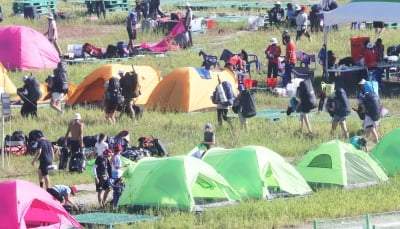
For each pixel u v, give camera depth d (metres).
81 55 157.25
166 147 106.06
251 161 88.00
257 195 86.81
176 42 164.12
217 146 106.88
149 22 176.12
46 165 90.56
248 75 145.75
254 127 114.56
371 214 79.94
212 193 85.50
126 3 199.38
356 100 133.12
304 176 92.44
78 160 98.12
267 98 133.50
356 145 99.19
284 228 77.38
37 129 113.69
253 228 76.94
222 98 113.88
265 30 178.00
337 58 156.50
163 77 140.75
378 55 141.00
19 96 121.50
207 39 172.88
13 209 76.25
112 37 173.50
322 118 119.56
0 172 98.19
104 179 85.38
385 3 138.25
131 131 112.88
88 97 129.75
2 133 109.00
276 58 142.25
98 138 89.94
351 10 139.50
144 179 84.44
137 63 154.12
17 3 194.50
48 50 151.88
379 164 95.81
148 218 79.50
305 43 164.25
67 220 78.00
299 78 139.75
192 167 84.44
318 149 93.25
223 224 77.38
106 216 80.62
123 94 118.12
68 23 187.00
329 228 73.12
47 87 125.38
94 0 193.00
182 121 118.31
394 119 119.88
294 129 113.69
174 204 83.06
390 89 139.88
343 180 90.88
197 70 128.38
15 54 149.50
